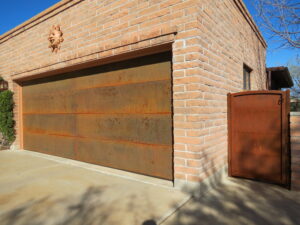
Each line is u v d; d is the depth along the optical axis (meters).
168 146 4.05
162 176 4.15
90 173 4.66
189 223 2.65
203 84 3.54
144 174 4.41
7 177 4.45
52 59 5.75
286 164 3.86
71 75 5.80
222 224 2.62
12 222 2.67
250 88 7.05
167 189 3.67
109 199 3.31
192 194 3.45
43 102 6.70
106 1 4.52
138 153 4.48
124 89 4.68
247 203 3.20
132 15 4.12
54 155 6.38
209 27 3.81
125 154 4.70
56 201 3.26
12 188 3.82
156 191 3.60
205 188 3.61
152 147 4.27
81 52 4.94
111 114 4.92
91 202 3.21
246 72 6.72
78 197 3.40
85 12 4.92
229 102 4.51
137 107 4.47
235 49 5.19
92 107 5.31
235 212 2.92
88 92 5.39
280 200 3.30
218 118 4.13
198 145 3.39
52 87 6.38
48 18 5.82
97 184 3.99
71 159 5.88
